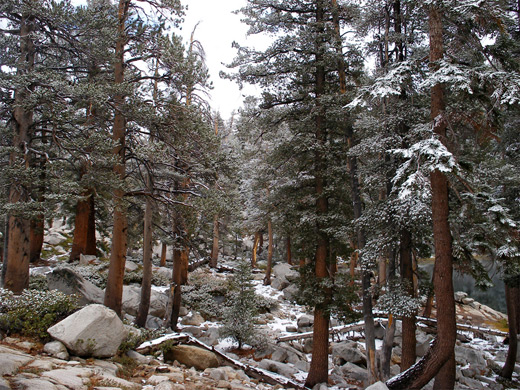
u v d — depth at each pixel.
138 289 19.08
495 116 8.88
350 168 12.84
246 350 15.72
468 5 7.30
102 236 26.97
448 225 8.46
